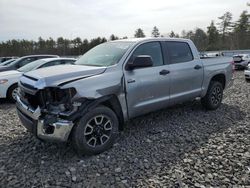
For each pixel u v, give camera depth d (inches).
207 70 239.6
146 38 197.6
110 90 162.2
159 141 178.9
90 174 136.4
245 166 141.9
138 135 190.4
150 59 173.5
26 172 138.9
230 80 273.3
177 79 208.8
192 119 227.6
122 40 205.3
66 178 133.0
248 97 323.3
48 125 146.5
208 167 141.6
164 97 201.2
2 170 140.8
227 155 155.3
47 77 148.1
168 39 211.3
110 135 164.4
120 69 171.6
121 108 172.1
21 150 166.2
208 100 248.4
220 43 2632.9
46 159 153.5
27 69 345.1
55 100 149.2
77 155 158.1
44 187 125.6
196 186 124.1
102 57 187.0
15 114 261.3
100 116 158.2
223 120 224.8
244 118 231.5
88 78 155.2
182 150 163.6
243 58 759.1
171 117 233.1
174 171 138.2
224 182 127.3
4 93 318.7
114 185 126.4
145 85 183.9
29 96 155.9
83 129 150.4
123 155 157.5
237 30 2559.1
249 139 180.4
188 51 226.7
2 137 189.9
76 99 146.9
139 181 129.5
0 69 406.0
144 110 188.4
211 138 183.2
